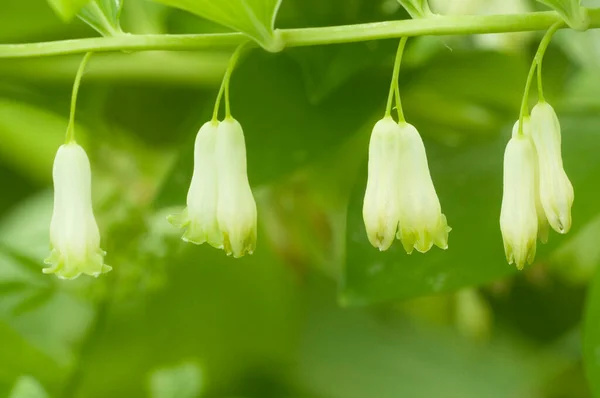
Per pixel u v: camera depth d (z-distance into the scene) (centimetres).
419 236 28
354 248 32
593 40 36
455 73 35
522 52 36
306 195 39
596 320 31
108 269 29
